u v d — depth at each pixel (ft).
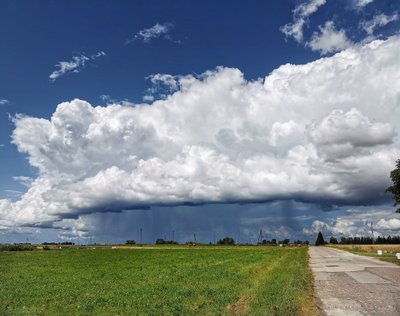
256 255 230.07
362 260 182.39
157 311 57.93
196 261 183.11
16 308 64.59
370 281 90.79
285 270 114.62
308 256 225.97
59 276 120.67
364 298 64.85
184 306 59.72
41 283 100.78
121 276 116.57
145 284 92.99
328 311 53.83
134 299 69.41
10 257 252.83
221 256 225.76
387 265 145.48
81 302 68.23
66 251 358.23
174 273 120.37
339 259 192.44
